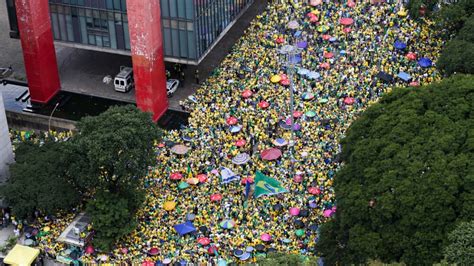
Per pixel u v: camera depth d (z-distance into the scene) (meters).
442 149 95.25
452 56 126.56
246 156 121.88
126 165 108.75
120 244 110.81
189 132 129.88
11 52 158.88
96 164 108.88
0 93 117.81
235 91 137.88
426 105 103.38
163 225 112.56
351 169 100.56
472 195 90.00
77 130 122.69
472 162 92.62
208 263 105.56
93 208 110.31
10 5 141.75
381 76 136.38
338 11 155.75
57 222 114.88
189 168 121.75
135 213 114.38
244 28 159.25
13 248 109.44
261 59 145.25
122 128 108.38
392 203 92.50
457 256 84.38
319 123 128.00
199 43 135.00
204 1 133.00
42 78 140.88
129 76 145.12
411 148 96.94
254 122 129.88
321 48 146.00
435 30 142.88
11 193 113.50
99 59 153.88
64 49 157.00
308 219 110.88
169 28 132.75
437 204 90.50
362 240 93.31
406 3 152.38
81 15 137.25
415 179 93.38
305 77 138.62
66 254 110.00
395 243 91.94
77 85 147.50
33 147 121.81
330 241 99.25
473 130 96.31
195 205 115.12
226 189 117.44
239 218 111.94
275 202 114.19
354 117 128.50
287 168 120.19
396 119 102.06
